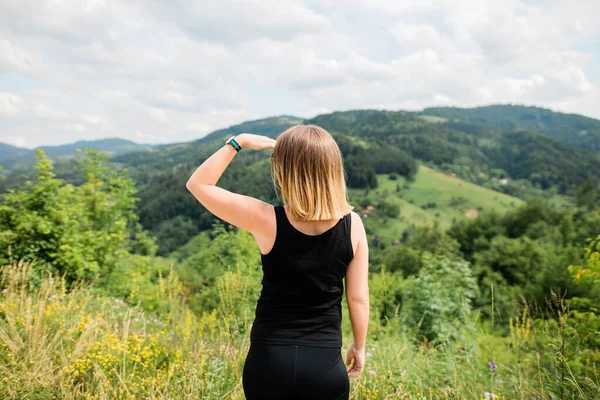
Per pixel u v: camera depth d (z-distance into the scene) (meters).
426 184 144.75
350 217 1.38
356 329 1.46
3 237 6.46
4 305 3.55
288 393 1.25
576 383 2.26
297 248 1.29
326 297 1.32
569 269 3.99
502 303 12.61
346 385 1.32
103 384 2.48
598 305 3.56
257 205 1.33
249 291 5.38
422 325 6.53
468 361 3.01
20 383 2.43
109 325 3.59
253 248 8.73
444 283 7.08
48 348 2.84
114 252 9.67
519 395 2.50
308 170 1.27
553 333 2.92
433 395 2.62
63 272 6.83
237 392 2.58
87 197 10.40
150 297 7.54
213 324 4.15
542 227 50.09
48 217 7.20
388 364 2.98
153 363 2.99
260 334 1.30
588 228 39.69
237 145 1.35
